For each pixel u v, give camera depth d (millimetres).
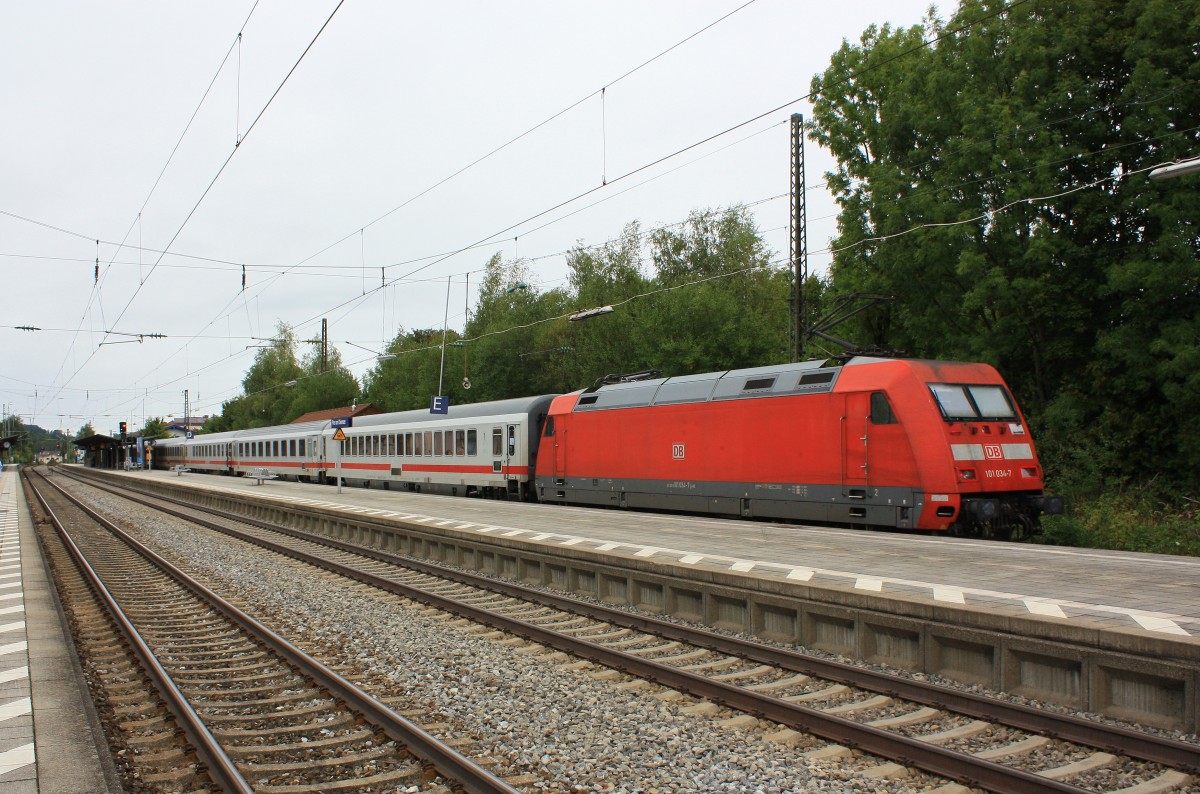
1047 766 6762
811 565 13008
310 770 6840
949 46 28188
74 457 182125
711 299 36594
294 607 13953
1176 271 23141
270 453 55750
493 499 32062
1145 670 7566
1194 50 24109
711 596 11914
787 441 19344
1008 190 25406
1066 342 27578
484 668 9859
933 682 9062
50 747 6992
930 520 16469
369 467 41656
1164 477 24844
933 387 17062
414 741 7191
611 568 13664
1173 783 6320
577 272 50750
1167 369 23109
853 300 29812
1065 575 11953
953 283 28625
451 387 56188
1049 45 26188
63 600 14750
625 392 24875
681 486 22281
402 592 14797
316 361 87250
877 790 6355
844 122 33656
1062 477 25172
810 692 8750
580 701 8500
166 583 17031
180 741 7523
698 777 6578
